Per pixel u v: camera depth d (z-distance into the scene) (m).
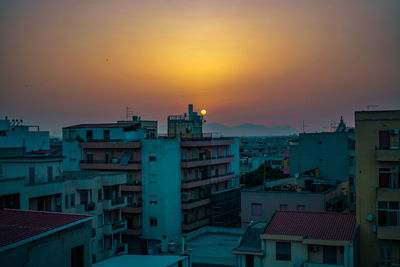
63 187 49.19
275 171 95.06
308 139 73.31
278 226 38.16
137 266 35.00
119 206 55.97
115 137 71.06
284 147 180.12
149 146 66.69
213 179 74.88
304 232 36.62
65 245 24.69
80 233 25.78
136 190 66.12
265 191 56.88
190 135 81.06
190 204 67.94
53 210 48.03
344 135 70.31
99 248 53.06
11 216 26.77
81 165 70.81
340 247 34.97
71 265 25.22
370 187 37.97
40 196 46.12
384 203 36.84
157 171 66.00
